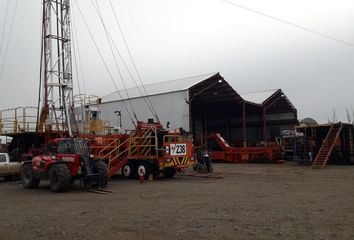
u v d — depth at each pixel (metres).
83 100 27.06
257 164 33.16
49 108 25.06
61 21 25.95
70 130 24.28
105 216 10.26
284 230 8.22
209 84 40.31
